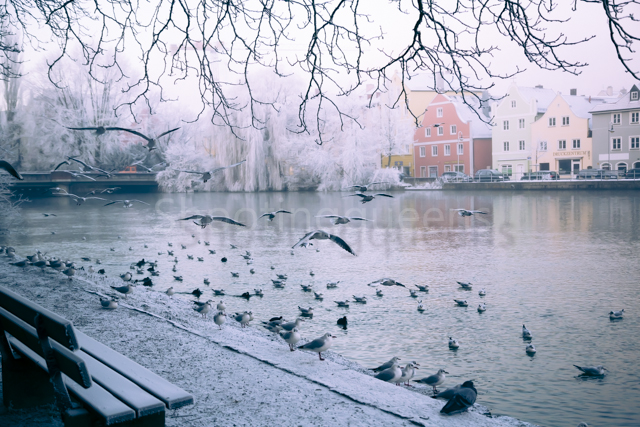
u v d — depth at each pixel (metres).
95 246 30.78
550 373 11.45
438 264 24.44
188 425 5.12
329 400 5.84
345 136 79.75
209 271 23.22
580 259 24.78
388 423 5.28
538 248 28.22
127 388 4.04
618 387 10.63
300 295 18.70
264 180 82.94
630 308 16.41
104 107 72.94
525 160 83.88
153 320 9.63
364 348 13.03
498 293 18.72
